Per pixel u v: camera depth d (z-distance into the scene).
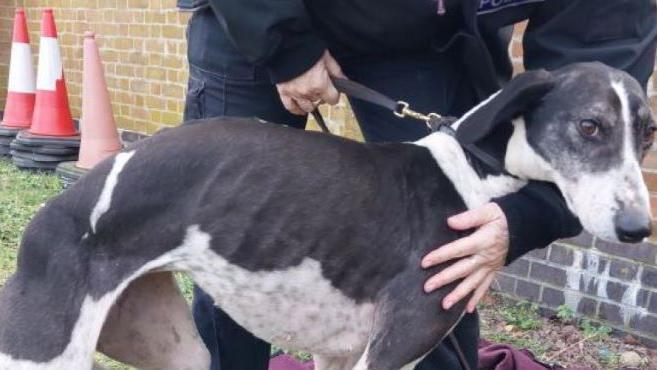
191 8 3.05
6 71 8.95
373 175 2.51
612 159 2.29
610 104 2.29
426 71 3.07
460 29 2.90
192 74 3.15
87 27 7.83
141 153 2.47
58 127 7.28
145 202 2.43
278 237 2.46
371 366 2.48
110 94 7.71
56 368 2.34
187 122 2.68
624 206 2.22
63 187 6.78
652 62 2.87
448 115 3.16
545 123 2.38
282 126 2.58
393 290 2.48
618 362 4.25
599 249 4.54
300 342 2.64
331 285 2.51
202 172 2.46
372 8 2.79
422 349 2.49
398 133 3.11
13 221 5.89
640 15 2.79
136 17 7.27
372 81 3.09
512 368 3.92
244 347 3.17
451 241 2.48
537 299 4.81
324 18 2.88
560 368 4.07
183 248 2.46
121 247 2.43
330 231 2.46
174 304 2.78
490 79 3.00
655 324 4.36
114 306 2.68
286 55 2.71
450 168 2.54
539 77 2.37
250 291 2.52
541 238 2.59
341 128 5.57
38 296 2.36
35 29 8.47
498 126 2.49
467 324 3.12
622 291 4.47
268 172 2.47
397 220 2.48
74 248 2.39
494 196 2.55
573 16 2.80
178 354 2.79
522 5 2.85
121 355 2.78
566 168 2.35
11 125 7.86
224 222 2.45
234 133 2.51
